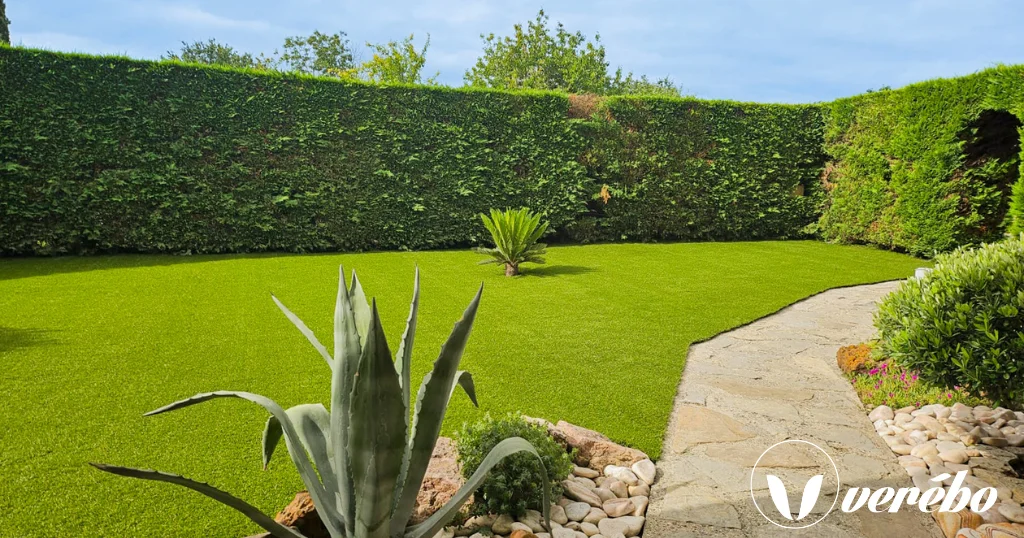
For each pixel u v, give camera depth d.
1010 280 3.36
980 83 10.06
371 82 11.51
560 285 8.46
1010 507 2.76
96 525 2.48
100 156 9.61
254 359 4.87
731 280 8.99
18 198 9.15
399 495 1.96
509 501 2.65
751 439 3.67
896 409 4.21
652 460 3.36
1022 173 8.19
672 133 13.38
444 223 12.02
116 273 8.34
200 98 10.20
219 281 8.04
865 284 8.91
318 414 2.27
